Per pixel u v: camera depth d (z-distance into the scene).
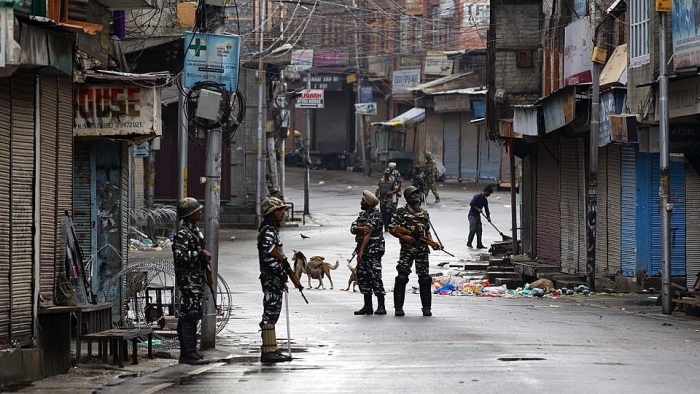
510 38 60.41
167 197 81.19
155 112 28.88
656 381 20.47
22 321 22.12
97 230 30.41
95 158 30.47
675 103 37.19
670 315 35.22
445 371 22.20
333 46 128.50
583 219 49.31
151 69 47.16
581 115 46.12
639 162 43.78
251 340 29.33
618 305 38.88
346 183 118.31
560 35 55.91
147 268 28.14
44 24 21.16
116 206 30.77
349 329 30.77
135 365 24.34
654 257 43.84
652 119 38.56
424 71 123.38
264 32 74.25
